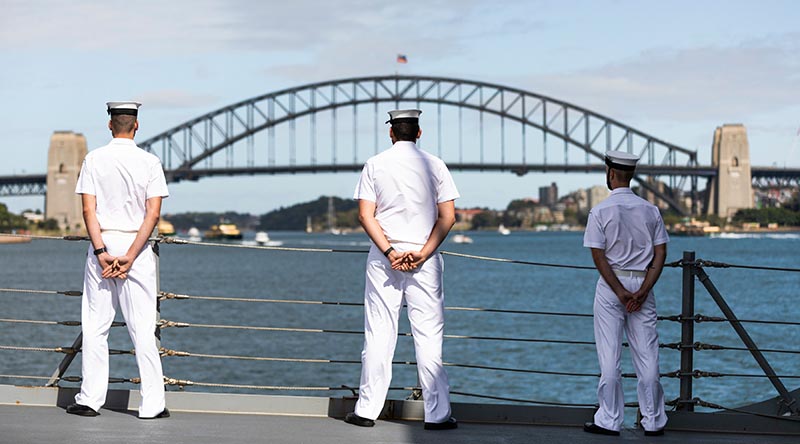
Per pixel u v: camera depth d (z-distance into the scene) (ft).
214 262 415.64
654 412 21.17
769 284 212.02
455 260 407.03
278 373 76.28
